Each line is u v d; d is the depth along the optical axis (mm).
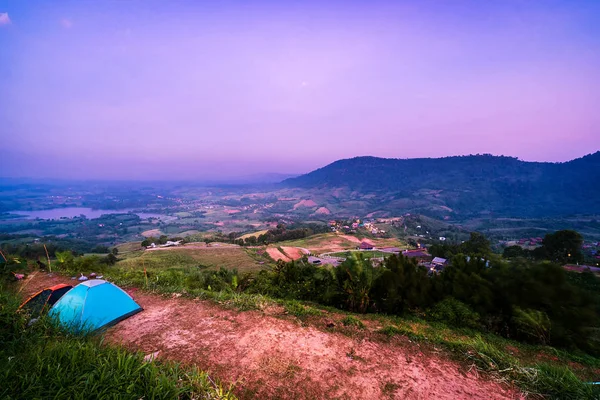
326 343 4965
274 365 4191
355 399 3525
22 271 10875
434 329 6891
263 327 5512
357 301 8094
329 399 3500
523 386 3840
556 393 3684
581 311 6402
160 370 2881
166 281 9250
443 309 7707
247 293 8812
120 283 8594
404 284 8453
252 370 4047
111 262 47188
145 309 6477
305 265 10453
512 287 7297
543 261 7367
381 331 5621
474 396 3660
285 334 5242
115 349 3279
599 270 30000
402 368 4270
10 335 3646
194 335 5129
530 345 6273
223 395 2896
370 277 8258
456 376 4102
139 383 2514
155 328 5422
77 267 11852
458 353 4734
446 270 9391
